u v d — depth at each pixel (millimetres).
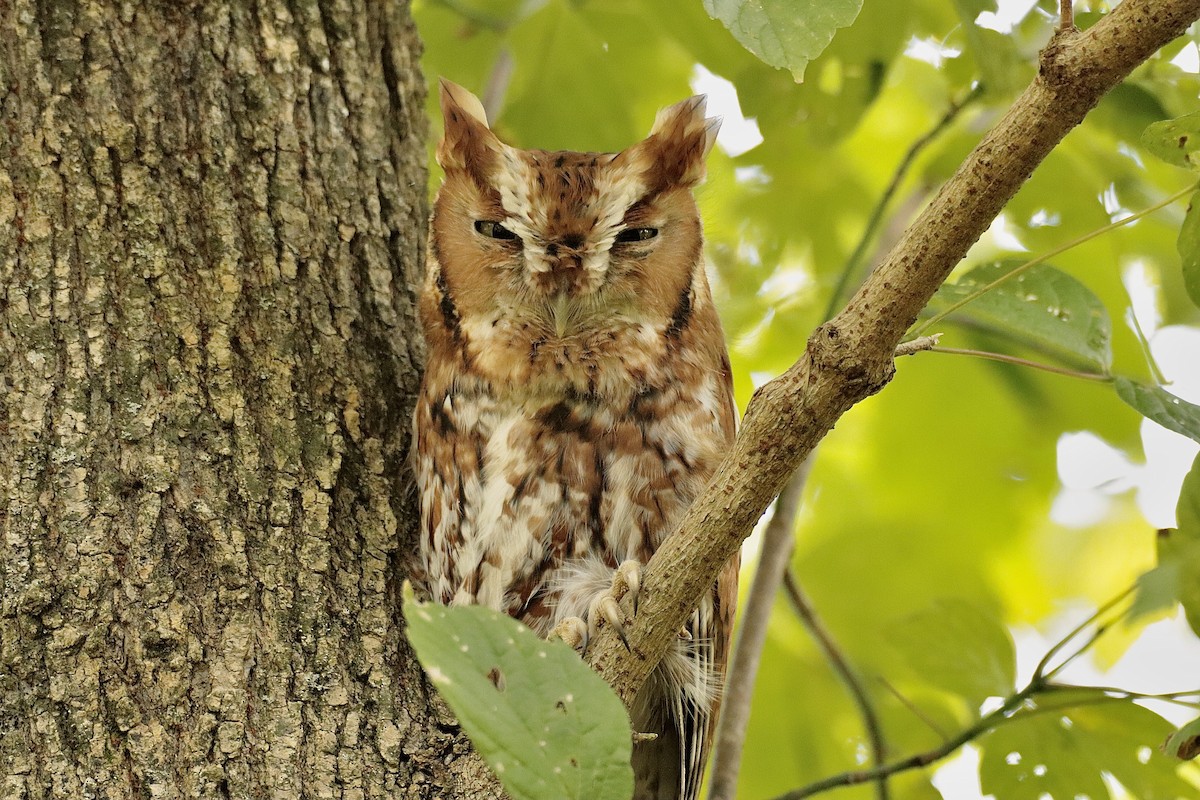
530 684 3311
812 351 4176
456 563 6293
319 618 5250
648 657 4609
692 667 6508
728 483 4391
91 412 5168
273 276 5812
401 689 5242
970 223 3951
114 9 5770
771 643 9344
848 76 7711
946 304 5672
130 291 5410
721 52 7980
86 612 4848
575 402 6285
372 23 6836
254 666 5031
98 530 4988
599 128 8906
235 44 6059
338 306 6031
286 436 5547
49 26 5613
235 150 5922
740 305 9422
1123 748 6406
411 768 5059
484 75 9211
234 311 5641
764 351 9578
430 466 6305
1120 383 5285
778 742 9141
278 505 5391
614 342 6352
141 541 5039
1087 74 3723
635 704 6715
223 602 5094
